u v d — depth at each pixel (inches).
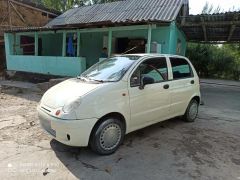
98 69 187.0
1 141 173.6
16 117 234.4
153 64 186.5
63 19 653.9
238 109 304.7
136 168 139.3
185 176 131.9
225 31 487.8
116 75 165.6
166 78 195.3
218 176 132.9
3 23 599.5
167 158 152.6
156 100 182.7
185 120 231.1
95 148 149.6
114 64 182.1
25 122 218.7
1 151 157.1
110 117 154.2
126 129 164.2
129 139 183.0
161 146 171.2
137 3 568.1
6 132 192.2
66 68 447.2
